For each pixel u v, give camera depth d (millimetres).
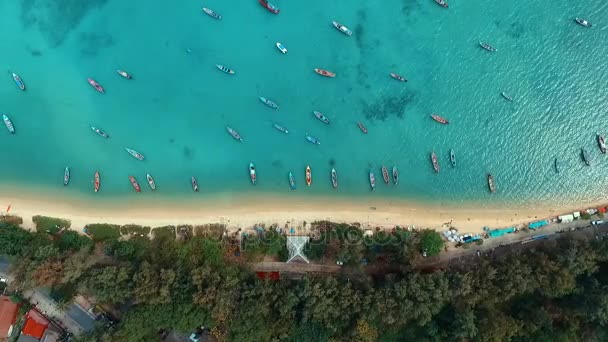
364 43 90812
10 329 77938
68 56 89625
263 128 88688
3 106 88188
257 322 73500
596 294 73500
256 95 89562
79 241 81812
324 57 90500
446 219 85812
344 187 86875
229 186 87250
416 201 86625
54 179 86875
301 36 91188
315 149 87938
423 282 73750
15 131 87688
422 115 89188
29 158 87312
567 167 87688
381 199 86688
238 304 74375
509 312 78125
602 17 92312
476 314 75500
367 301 72938
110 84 89375
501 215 85875
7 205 85938
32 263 74625
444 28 91750
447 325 75688
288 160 87750
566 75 90688
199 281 74625
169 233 84562
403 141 88375
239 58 90750
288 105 89125
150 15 91500
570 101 89812
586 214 84625
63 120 88188
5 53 89250
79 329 79688
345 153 87875
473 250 84000
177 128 88625
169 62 90500
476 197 86750
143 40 90812
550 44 91688
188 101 89438
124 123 88500
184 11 91875
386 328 76125
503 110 89625
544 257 75438
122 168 87312
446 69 90562
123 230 84812
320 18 91562
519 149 88438
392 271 81375
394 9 91938
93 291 75000
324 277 77688
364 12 91688
